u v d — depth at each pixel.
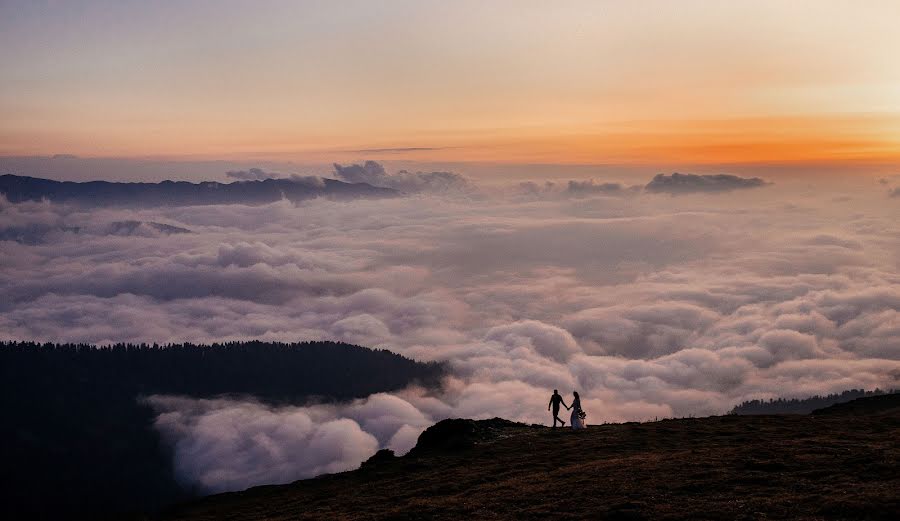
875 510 19.98
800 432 34.66
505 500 26.08
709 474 26.11
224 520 33.25
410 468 36.75
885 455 26.02
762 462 26.86
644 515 22.05
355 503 30.36
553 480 28.39
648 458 30.64
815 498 21.83
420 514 25.70
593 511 23.14
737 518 20.83
